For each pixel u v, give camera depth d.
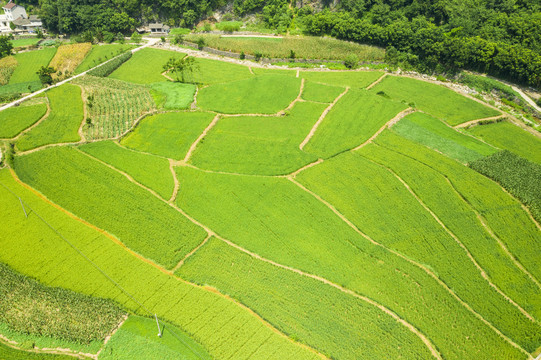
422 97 131.88
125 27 176.50
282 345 57.03
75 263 68.12
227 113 112.69
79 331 57.91
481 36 146.88
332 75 146.25
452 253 72.38
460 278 68.19
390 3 169.38
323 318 61.22
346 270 68.81
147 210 79.25
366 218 79.19
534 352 58.53
